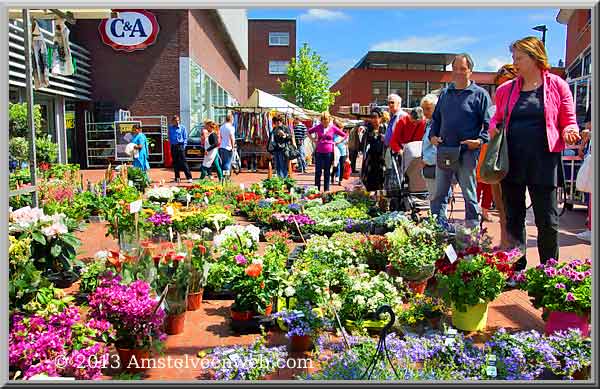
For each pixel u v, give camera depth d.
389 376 3.19
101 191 10.07
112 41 23.25
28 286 3.93
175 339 4.23
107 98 23.56
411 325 4.33
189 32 23.55
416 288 5.21
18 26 15.73
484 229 5.04
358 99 26.89
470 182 6.07
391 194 8.79
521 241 5.39
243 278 4.40
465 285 4.19
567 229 8.82
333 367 3.30
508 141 5.13
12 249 4.20
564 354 3.54
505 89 5.18
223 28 32.75
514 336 3.77
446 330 3.91
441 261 4.50
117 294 3.68
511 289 5.39
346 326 4.26
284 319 3.93
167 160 23.27
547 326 4.12
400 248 5.42
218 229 7.69
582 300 3.87
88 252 6.94
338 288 4.92
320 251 5.29
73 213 8.48
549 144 4.89
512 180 5.16
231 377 3.41
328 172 12.69
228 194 11.85
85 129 23.16
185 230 7.48
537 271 4.24
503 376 3.38
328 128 12.57
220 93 35.41
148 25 23.19
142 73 23.53
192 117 24.56
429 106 7.47
